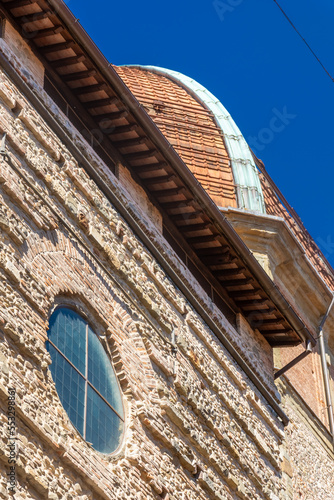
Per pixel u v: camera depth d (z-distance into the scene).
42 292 15.75
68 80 19.23
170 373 19.03
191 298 21.25
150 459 17.28
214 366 21.38
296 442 27.14
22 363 14.60
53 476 14.42
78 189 18.19
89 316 17.22
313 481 26.94
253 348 24.19
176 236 22.38
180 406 19.08
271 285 23.44
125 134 20.14
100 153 20.06
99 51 18.66
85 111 19.83
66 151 18.16
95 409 16.41
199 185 21.22
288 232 31.23
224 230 22.14
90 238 17.91
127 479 16.33
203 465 19.25
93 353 16.98
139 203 20.81
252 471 21.31
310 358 32.16
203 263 23.20
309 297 32.78
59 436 14.82
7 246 15.27
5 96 16.67
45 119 17.80
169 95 38.69
